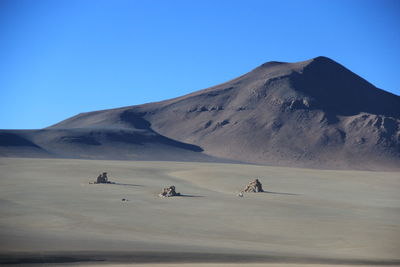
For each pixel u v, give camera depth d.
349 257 41.31
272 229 57.28
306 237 53.03
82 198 80.31
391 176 152.25
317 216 68.00
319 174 155.50
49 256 35.16
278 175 147.62
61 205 71.62
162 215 65.06
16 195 81.88
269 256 39.25
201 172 150.12
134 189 96.00
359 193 105.56
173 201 79.50
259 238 51.88
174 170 159.50
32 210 66.00
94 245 40.19
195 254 38.38
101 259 35.22
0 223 55.16
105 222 58.34
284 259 38.31
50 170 134.38
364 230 57.34
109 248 39.06
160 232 53.12
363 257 41.94
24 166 145.25
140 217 62.94
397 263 39.56
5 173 123.81
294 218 65.56
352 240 51.69
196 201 80.19
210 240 49.12
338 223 62.09
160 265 33.81
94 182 105.25
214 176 137.75
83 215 63.19
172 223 59.19
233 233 54.22
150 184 109.69
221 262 35.97
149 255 37.09
